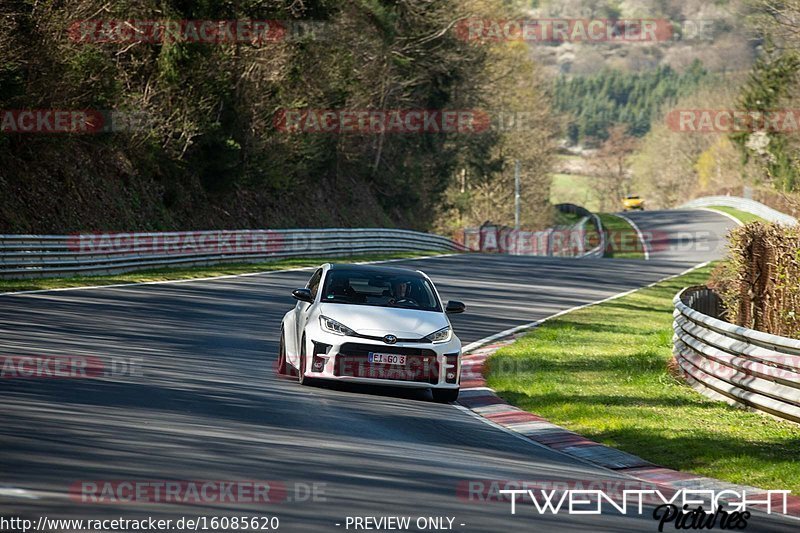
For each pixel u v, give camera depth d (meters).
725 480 31.92
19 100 103.38
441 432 36.88
